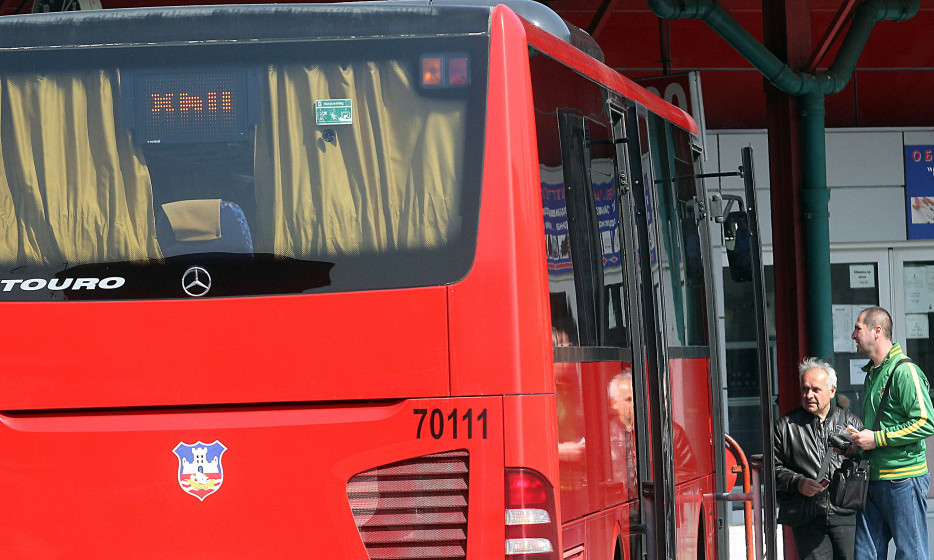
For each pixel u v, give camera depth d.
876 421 32.81
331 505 17.48
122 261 18.41
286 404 17.70
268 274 18.12
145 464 17.73
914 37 58.44
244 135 18.67
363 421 17.50
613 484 22.06
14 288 18.33
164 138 18.75
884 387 32.84
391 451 17.47
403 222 18.08
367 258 18.00
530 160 18.14
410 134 18.33
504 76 18.36
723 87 57.47
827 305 42.09
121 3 50.12
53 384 17.91
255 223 18.38
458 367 17.52
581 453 20.00
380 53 18.58
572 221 20.50
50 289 18.33
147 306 17.94
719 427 33.06
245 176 18.55
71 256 18.52
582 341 20.45
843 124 58.31
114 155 18.77
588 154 22.17
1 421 17.91
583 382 20.34
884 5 43.69
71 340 17.95
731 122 57.62
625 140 22.12
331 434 17.52
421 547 17.41
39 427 17.88
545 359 17.61
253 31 18.83
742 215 29.56
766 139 54.50
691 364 30.41
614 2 49.72
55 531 17.77
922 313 55.62
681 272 30.41
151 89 18.84
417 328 17.62
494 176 18.05
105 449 17.78
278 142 18.59
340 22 18.75
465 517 17.36
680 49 57.16
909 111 58.50
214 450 17.66
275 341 17.72
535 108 19.00
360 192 18.30
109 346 17.91
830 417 33.22
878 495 33.00
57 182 18.78
